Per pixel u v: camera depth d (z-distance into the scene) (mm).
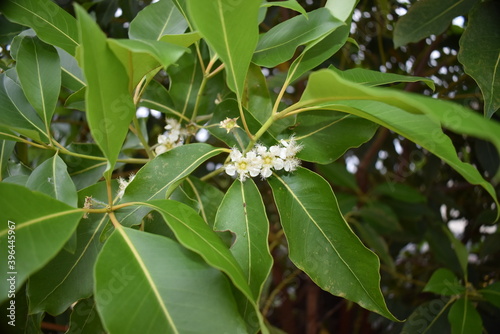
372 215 654
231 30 313
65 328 510
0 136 374
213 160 753
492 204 754
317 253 358
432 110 214
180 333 269
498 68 379
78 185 451
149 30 430
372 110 338
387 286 815
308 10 667
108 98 284
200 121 489
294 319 890
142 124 512
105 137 293
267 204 847
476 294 496
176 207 319
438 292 468
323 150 395
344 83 252
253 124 395
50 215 281
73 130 677
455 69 628
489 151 559
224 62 319
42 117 382
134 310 266
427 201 690
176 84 480
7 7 377
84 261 372
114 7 558
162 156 366
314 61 380
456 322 449
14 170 436
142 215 345
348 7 380
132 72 307
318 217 365
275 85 541
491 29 393
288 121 428
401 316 560
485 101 373
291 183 380
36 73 385
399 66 712
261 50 397
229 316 280
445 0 447
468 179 300
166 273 286
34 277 356
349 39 385
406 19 458
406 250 938
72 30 394
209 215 426
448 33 608
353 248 354
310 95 312
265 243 341
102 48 269
